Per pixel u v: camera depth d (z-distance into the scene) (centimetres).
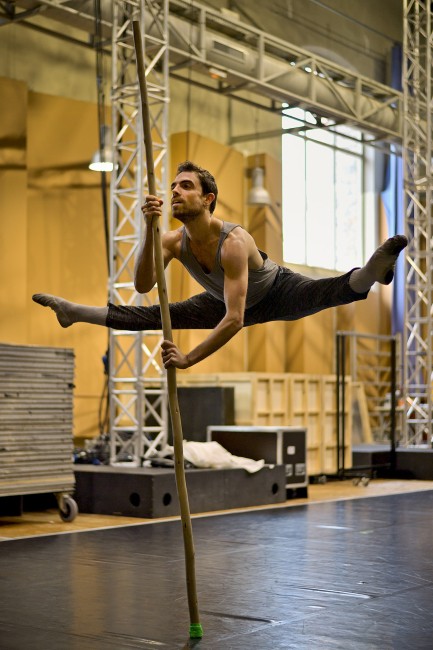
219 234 613
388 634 667
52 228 1880
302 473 1672
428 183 2269
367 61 2895
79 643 637
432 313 2377
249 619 715
